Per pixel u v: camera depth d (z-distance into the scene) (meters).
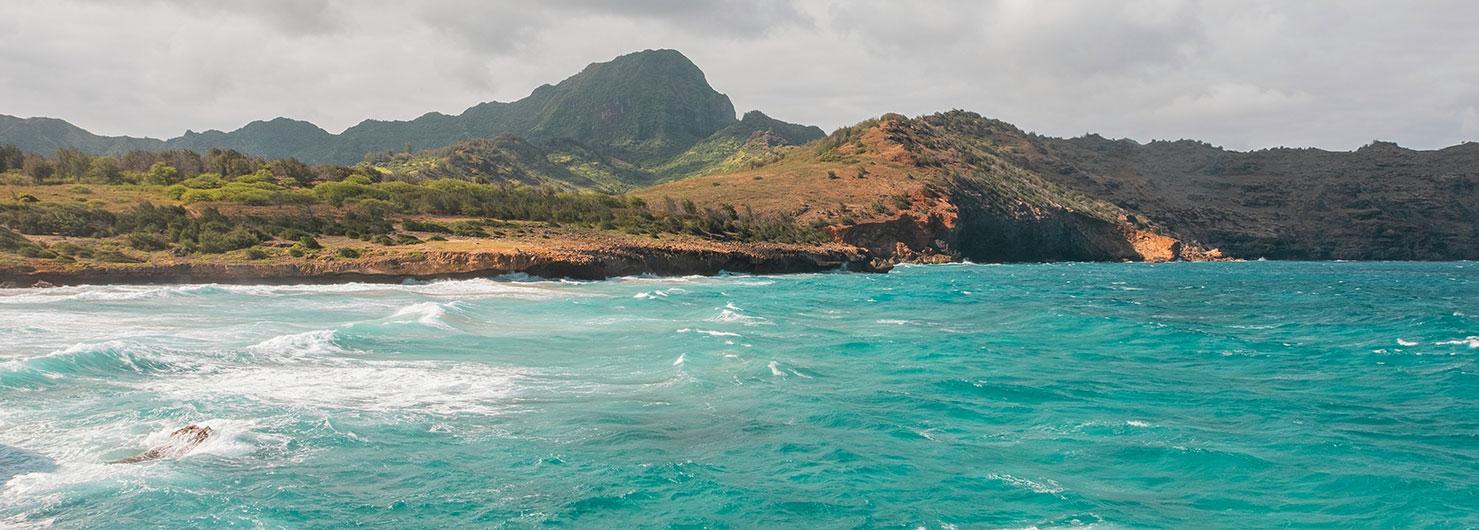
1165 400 20.80
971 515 12.65
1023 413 19.19
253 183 97.25
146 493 12.70
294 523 11.87
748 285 69.12
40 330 28.78
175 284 55.38
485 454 15.34
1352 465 15.15
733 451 15.81
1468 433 17.58
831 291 61.84
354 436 16.20
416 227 79.12
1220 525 12.33
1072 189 199.25
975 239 147.38
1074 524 12.30
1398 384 23.16
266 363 23.25
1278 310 49.28
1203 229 197.75
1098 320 38.78
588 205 104.88
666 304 46.09
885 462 15.25
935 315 42.62
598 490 13.48
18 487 12.92
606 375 23.06
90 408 17.73
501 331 31.98
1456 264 181.25
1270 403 20.53
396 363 24.11
